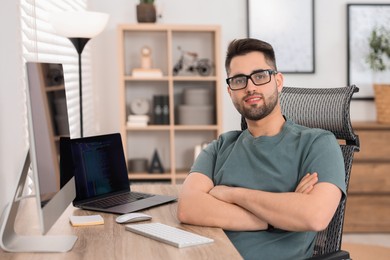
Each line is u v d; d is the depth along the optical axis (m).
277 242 1.97
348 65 4.87
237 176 2.09
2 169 2.11
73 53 3.83
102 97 4.75
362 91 4.90
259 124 2.11
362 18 4.85
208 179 2.16
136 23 4.60
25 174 1.74
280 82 2.16
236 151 2.14
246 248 1.97
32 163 1.46
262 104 2.05
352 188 4.52
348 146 2.23
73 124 3.73
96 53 4.70
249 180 2.07
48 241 1.72
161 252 1.61
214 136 4.70
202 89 4.57
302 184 1.92
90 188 2.32
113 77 4.75
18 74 2.36
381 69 4.75
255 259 1.96
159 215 2.09
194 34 4.79
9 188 2.19
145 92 4.79
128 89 4.78
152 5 4.48
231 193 1.95
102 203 2.26
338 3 4.85
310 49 4.84
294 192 1.92
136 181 4.59
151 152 4.85
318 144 2.00
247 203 1.91
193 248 1.65
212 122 4.66
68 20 2.85
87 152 2.35
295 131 2.09
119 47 4.39
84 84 4.18
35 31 2.68
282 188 2.02
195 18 4.77
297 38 4.83
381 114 4.60
